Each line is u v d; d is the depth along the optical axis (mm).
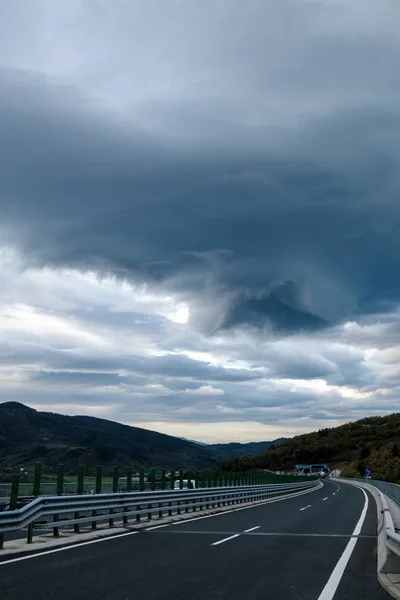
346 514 24422
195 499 23938
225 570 10148
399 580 9109
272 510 25984
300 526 18781
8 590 7969
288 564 11023
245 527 17984
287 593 8266
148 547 12852
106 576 9227
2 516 11367
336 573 10102
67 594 7801
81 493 16031
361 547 13805
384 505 23062
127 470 20594
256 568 10461
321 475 127312
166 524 18359
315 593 8305
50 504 13516
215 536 15344
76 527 15008
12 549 11656
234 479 34438
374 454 114250
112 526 16484
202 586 8633
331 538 15609
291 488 47500
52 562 10469
